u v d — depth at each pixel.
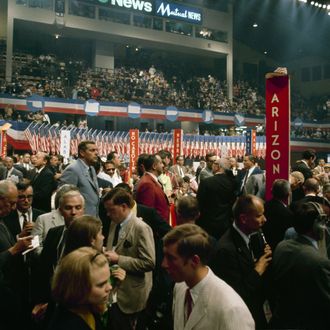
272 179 4.09
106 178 6.43
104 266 1.63
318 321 2.38
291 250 2.53
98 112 20.03
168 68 29.16
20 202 3.83
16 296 2.47
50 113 22.20
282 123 4.03
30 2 22.16
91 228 2.37
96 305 1.60
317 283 2.37
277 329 2.53
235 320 1.64
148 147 16.30
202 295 1.74
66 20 23.19
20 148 14.85
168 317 2.50
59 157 8.39
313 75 34.59
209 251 1.80
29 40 25.78
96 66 25.97
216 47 29.12
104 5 24.20
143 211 3.60
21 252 3.07
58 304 1.62
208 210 4.45
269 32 32.28
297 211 2.60
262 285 2.61
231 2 29.53
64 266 1.58
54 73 22.41
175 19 26.92
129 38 25.75
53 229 3.05
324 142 27.33
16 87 19.16
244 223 2.58
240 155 18.00
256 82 33.78
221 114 25.22
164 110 23.05
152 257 2.99
